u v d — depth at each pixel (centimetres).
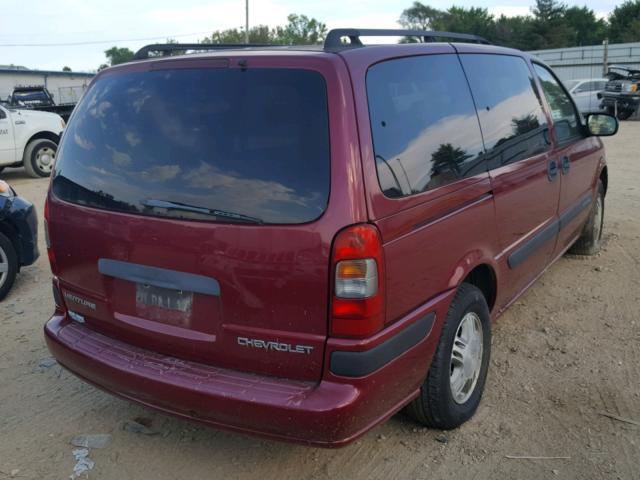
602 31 9356
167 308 278
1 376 398
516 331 441
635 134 1769
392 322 263
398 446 314
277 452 315
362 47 278
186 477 297
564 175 458
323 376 252
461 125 323
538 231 418
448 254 298
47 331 329
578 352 408
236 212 254
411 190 272
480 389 342
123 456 314
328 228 241
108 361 291
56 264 324
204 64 276
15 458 313
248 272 253
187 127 272
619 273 552
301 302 248
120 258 287
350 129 248
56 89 3647
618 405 346
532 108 419
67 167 314
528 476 290
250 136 258
